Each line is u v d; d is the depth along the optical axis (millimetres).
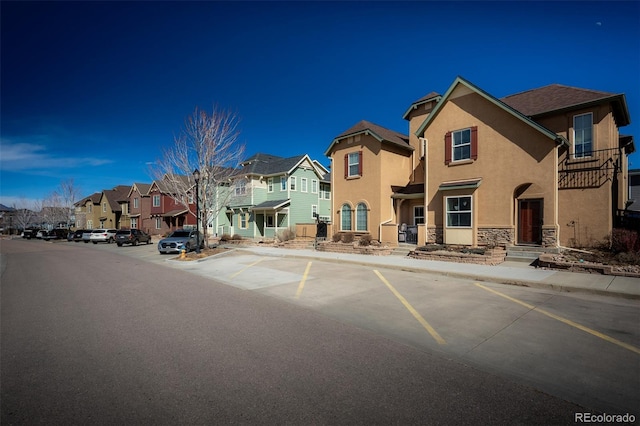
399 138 21703
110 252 23703
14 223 78188
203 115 21109
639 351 4855
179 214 40594
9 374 4250
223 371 4285
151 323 6305
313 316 6695
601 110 13617
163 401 3594
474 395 3689
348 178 20906
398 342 5273
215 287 9773
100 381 4047
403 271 11828
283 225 31328
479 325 6020
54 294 9102
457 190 15516
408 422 3191
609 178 13219
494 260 12484
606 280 9062
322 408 3432
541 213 13750
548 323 6074
